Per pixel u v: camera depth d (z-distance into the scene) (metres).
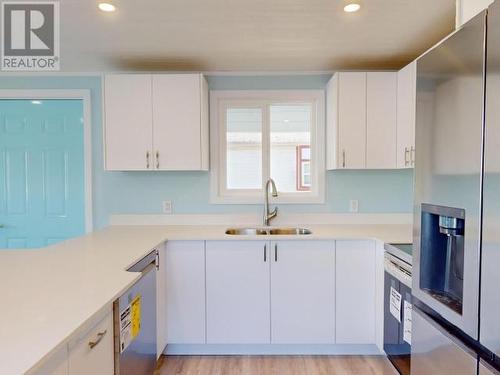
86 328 1.11
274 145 3.11
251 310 2.41
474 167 1.12
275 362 2.36
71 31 2.18
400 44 2.41
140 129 2.68
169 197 3.04
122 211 3.03
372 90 2.67
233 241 2.41
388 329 2.16
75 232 3.03
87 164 3.00
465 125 1.16
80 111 3.01
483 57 1.07
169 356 2.44
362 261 2.41
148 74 2.70
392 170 3.03
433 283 1.46
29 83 2.98
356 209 3.03
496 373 1.05
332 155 2.81
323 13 1.96
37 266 1.62
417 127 1.50
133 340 1.58
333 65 2.85
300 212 3.04
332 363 2.35
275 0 1.82
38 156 3.02
